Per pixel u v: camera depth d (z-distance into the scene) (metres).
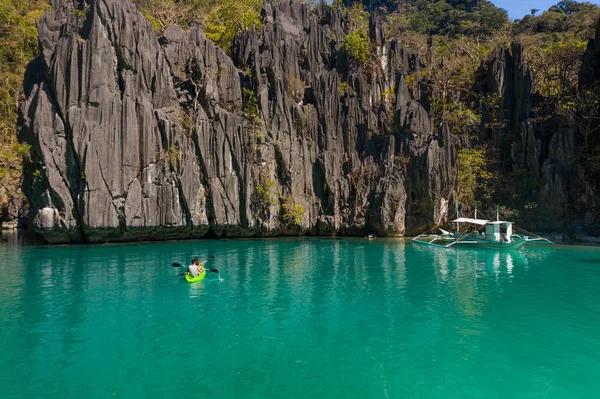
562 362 13.85
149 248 39.94
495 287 24.45
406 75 62.28
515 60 58.56
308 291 23.41
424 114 54.41
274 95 51.88
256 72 51.97
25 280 25.78
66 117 40.44
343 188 53.78
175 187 44.75
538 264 32.69
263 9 65.19
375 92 59.66
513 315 18.91
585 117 50.78
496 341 15.70
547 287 24.48
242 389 11.95
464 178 52.69
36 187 40.78
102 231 41.50
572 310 19.70
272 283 25.41
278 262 32.94
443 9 129.25
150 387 12.02
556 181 50.00
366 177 53.44
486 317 18.62
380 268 30.52
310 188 53.22
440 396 11.64
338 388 12.05
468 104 60.53
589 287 24.50
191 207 45.28
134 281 25.62
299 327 17.22
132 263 31.64
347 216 53.00
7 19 67.94
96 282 25.28
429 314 19.05
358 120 56.47
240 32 58.97
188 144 45.94
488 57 61.34
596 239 46.72
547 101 58.03
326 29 63.88
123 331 16.67
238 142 48.53
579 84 56.41
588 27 77.75
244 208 48.47
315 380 12.53
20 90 64.38
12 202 63.53
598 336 16.22
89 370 13.11
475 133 57.56
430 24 119.62
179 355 14.30
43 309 19.66
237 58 56.72
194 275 25.92
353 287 24.39
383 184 51.06
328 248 41.31
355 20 72.75
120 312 19.19
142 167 43.09
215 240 47.59
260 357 14.18
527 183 52.16
